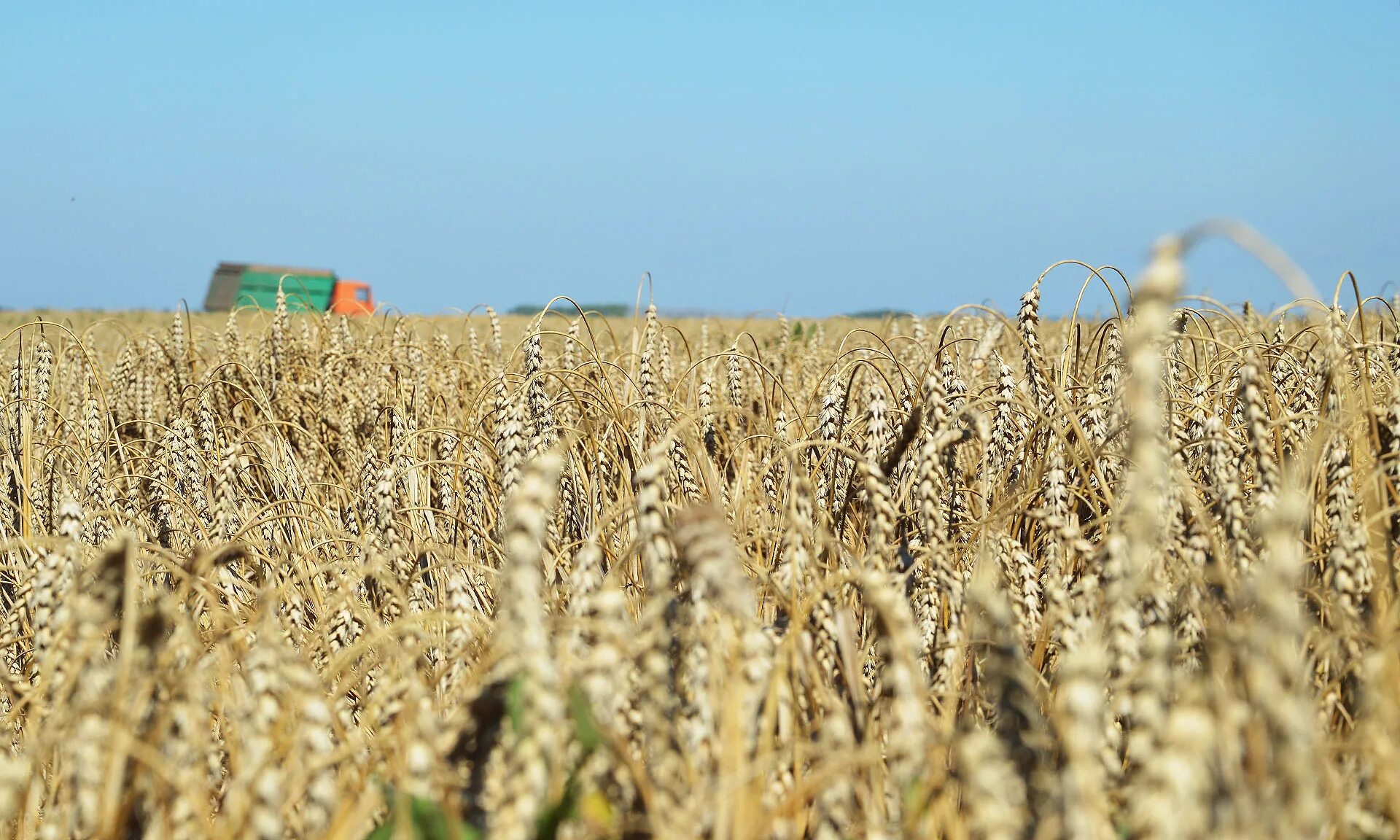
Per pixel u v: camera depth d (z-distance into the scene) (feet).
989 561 9.71
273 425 18.90
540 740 5.65
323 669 10.53
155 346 24.67
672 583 8.45
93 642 7.19
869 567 9.09
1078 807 5.34
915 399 14.12
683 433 13.88
